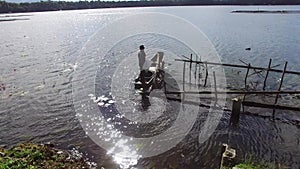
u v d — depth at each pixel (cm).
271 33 5975
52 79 2750
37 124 1722
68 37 6288
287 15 10800
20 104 2073
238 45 4575
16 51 4409
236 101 1673
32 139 1524
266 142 1477
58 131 1616
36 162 1214
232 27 7344
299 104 1989
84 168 1227
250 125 1669
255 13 12600
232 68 3058
